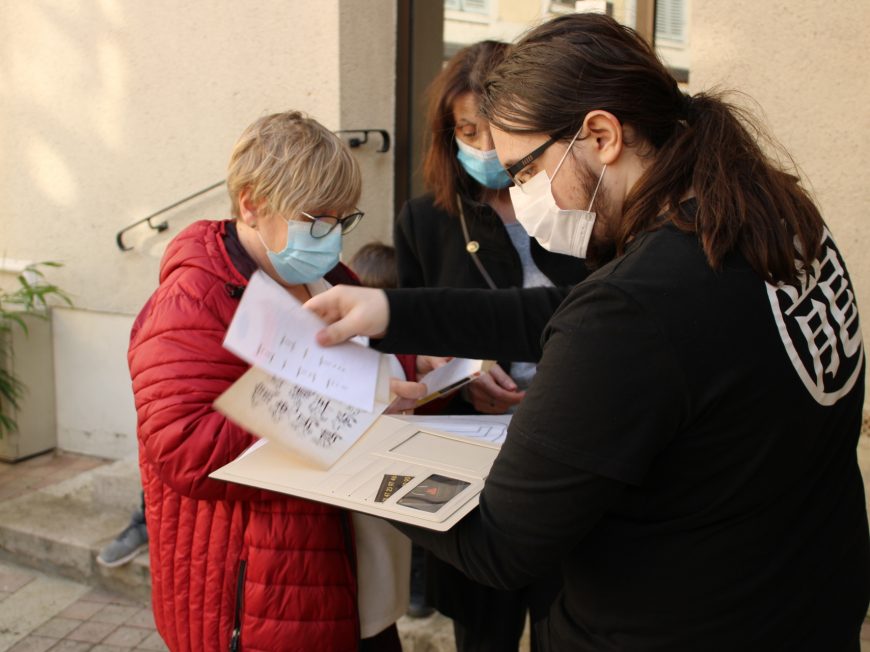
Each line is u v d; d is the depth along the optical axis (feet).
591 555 3.91
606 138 3.81
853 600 3.98
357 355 4.52
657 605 3.73
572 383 3.44
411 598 9.56
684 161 3.69
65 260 14.14
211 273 5.46
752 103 8.86
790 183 3.79
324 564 5.60
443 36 11.75
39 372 14.53
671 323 3.34
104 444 14.49
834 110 8.53
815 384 3.54
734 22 8.81
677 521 3.64
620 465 3.38
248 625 5.52
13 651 9.95
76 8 13.15
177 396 5.22
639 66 3.78
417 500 4.08
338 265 6.88
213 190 12.62
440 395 6.06
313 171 5.47
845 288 3.83
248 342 4.02
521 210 4.31
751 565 3.64
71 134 13.64
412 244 7.67
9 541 11.96
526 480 3.57
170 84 12.64
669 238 3.58
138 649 10.00
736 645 3.68
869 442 8.86
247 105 12.08
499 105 4.03
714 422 3.41
